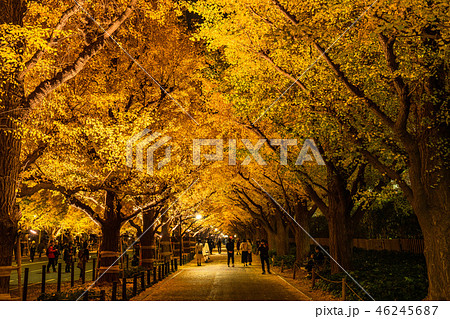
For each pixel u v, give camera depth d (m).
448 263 10.00
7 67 9.79
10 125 10.79
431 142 10.44
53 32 10.95
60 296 12.91
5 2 11.01
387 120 10.59
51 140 13.13
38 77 13.48
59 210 41.22
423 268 17.41
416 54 10.24
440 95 10.53
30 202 37.88
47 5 13.85
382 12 8.95
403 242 27.17
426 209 10.37
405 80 10.80
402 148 12.58
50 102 13.22
